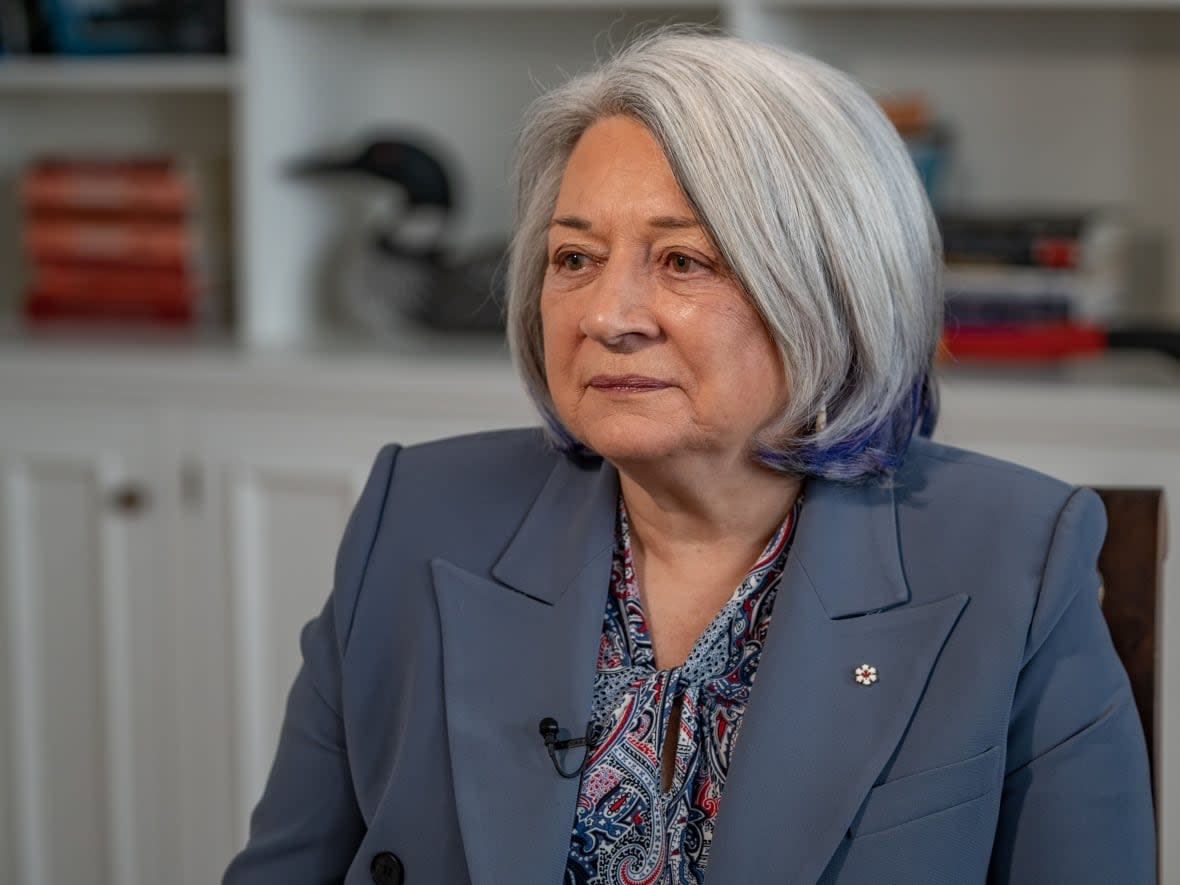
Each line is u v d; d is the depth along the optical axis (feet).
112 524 18.43
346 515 17.70
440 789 8.87
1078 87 19.26
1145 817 8.30
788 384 8.39
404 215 19.84
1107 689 8.42
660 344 8.24
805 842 8.04
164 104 22.31
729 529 8.99
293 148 19.92
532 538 9.43
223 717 18.44
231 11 19.71
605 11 20.48
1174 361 16.99
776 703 8.37
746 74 8.14
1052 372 17.20
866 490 9.07
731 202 7.95
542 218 9.08
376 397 17.44
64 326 20.80
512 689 8.95
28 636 18.86
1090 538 8.66
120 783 18.81
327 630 9.82
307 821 9.55
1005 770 8.36
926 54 19.65
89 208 20.80
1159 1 16.29
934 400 9.53
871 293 8.32
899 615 8.55
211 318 21.18
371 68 21.62
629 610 9.09
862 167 8.23
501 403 17.04
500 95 21.20
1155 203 19.20
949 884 8.01
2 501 18.74
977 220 17.38
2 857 19.26
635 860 8.59
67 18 19.84
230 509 18.04
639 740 8.68
